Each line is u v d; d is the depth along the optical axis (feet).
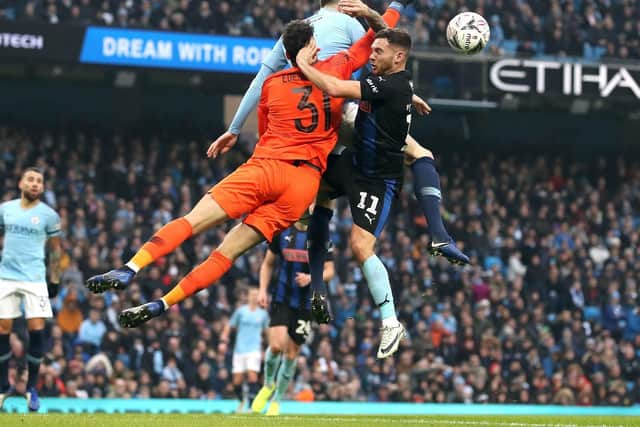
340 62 64.34
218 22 191.83
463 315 164.86
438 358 157.89
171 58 181.98
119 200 177.58
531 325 172.35
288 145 62.08
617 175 228.84
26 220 86.74
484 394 156.56
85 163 190.70
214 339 150.30
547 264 189.16
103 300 147.02
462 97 194.70
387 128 64.18
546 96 196.95
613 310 182.29
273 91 62.85
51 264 89.86
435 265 178.60
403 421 70.90
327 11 68.54
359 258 65.57
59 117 213.05
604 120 240.53
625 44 212.02
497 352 161.79
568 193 214.69
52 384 133.08
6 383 89.45
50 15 182.29
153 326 147.02
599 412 151.23
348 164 65.72
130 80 202.08
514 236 195.93
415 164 69.36
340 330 162.09
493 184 212.02
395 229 193.06
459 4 205.26
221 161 203.10
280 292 91.66
